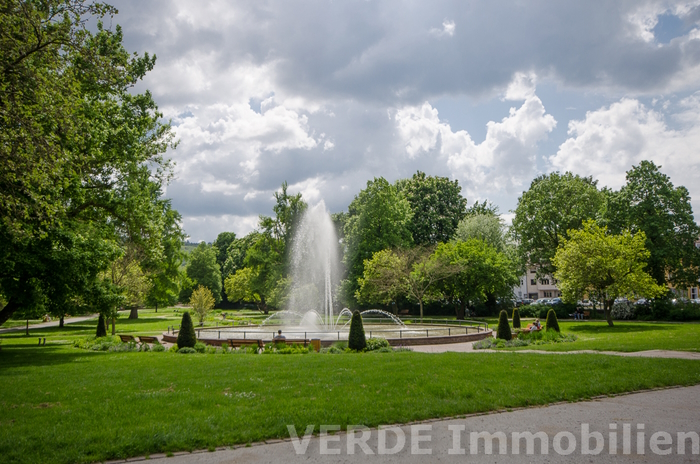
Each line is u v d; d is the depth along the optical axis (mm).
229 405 9062
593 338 27797
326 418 8047
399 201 59969
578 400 9750
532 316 53875
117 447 6590
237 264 102438
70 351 22859
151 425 7574
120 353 21266
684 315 43406
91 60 15312
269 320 48156
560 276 40719
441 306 61562
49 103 14336
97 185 23594
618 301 49969
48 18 14961
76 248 19734
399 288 48938
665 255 44500
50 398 9797
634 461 6191
